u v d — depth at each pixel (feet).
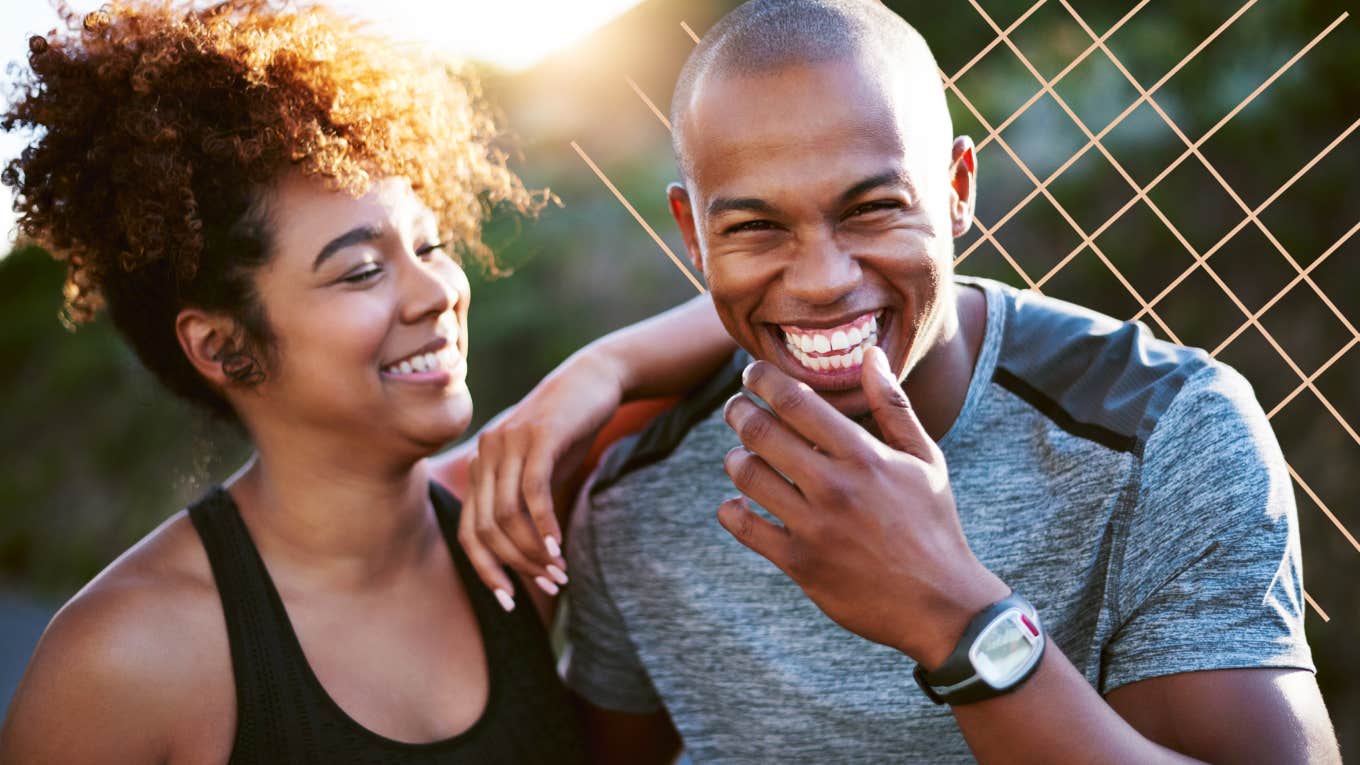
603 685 6.36
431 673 5.56
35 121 5.26
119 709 4.93
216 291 5.13
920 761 5.62
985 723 4.49
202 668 5.13
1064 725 4.42
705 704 5.98
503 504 5.55
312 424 5.26
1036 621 4.47
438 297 5.25
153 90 5.10
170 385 5.64
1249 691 4.74
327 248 5.06
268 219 5.04
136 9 5.42
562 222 18.35
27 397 25.29
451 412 5.34
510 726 5.64
